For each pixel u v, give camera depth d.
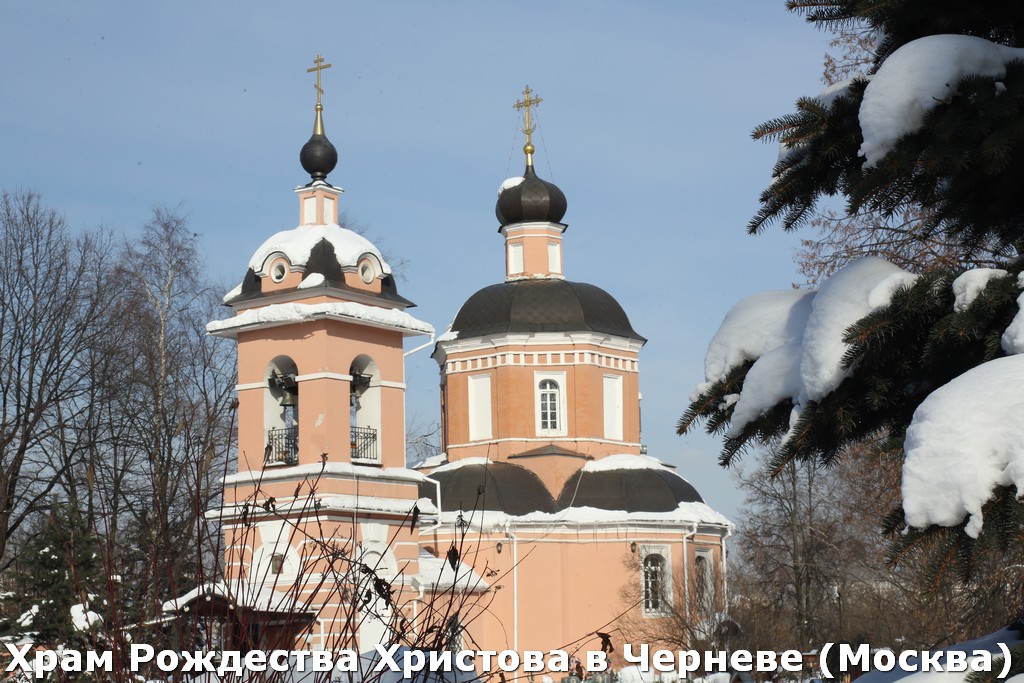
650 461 54.50
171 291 48.00
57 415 41.59
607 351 55.38
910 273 9.52
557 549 51.59
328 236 39.09
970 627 16.59
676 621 47.59
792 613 52.84
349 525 36.44
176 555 8.80
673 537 52.19
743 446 10.31
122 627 8.25
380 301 39.06
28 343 42.62
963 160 8.89
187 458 9.13
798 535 59.28
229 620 8.12
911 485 7.83
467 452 54.88
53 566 14.48
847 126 10.16
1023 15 9.98
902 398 9.86
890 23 10.38
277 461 36.72
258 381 38.28
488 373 54.94
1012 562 8.54
